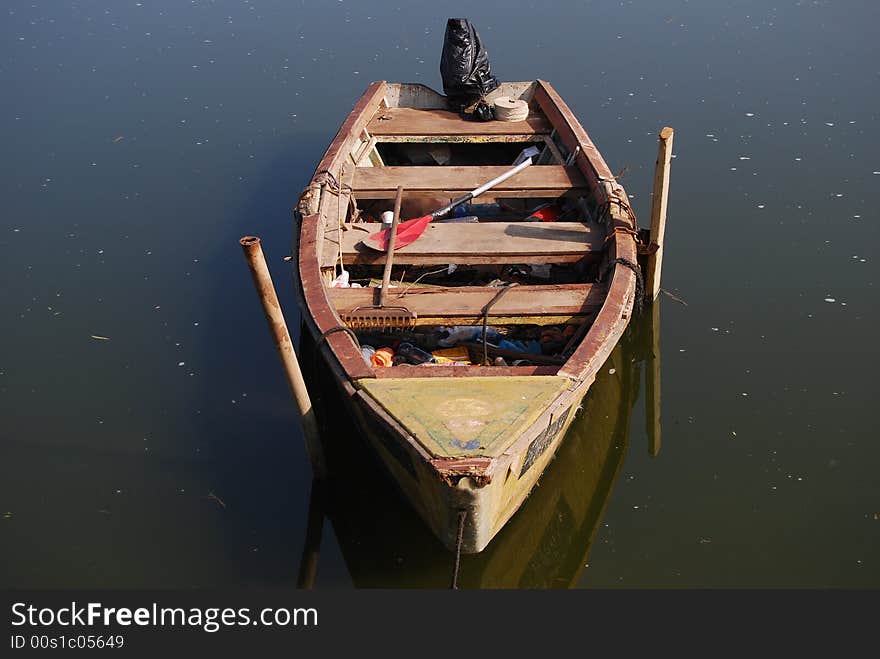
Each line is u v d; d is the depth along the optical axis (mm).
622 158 9383
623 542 5355
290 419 6383
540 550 5488
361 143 8328
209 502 5691
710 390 6418
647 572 5129
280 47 12469
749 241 8039
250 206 9023
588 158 7484
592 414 6434
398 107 9266
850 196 8570
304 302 5832
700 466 5832
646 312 7254
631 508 5617
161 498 5711
